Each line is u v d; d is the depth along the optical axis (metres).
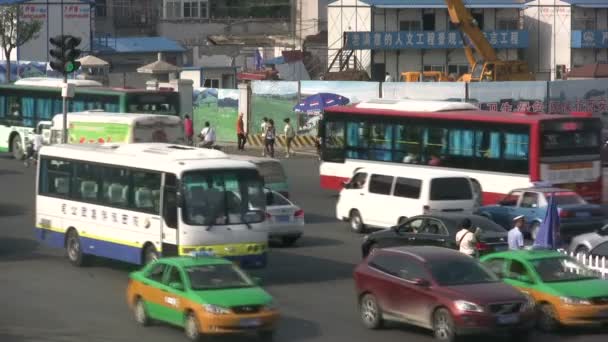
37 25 129.00
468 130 60.19
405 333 34.59
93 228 45.41
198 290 32.91
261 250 41.75
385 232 46.44
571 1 136.88
